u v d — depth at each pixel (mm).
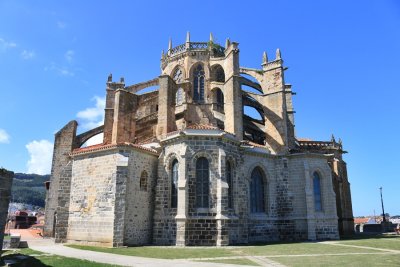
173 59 54844
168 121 38562
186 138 31891
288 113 52250
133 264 17828
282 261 19219
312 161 40188
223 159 31688
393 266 16953
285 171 40531
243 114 48688
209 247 28078
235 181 33281
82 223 31766
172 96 40250
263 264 17922
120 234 28828
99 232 30062
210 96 50781
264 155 39875
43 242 33844
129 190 30750
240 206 33688
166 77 39594
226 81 41125
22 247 27719
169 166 32781
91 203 31578
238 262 18750
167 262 18688
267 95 44469
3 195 16438
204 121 44531
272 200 39500
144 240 31609
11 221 73062
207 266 17016
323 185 40219
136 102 40656
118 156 30781
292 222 38688
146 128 43875
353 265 17312
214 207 30609
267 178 39781
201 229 29953
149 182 33500
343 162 51719
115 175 30234
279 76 44219
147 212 32562
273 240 37688
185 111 44438
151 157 34281
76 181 33625
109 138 43969
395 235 45750
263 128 45969
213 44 53625
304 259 20109
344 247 27750
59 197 33656
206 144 32094
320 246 28719
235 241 31734
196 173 31625
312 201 38406
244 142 38719
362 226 66188
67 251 24797
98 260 19562
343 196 49719
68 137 45500
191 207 30453
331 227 38781
